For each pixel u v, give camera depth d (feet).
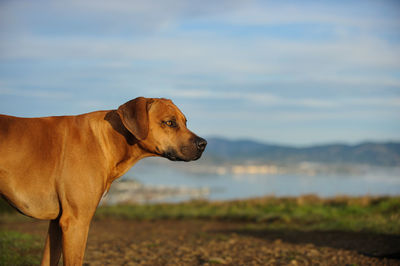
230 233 33.01
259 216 42.09
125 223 42.83
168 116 12.65
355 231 30.17
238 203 56.75
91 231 35.12
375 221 32.22
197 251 24.20
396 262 20.29
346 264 20.25
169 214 49.06
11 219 42.86
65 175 11.22
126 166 12.84
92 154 11.80
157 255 22.98
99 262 20.44
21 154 10.93
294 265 20.15
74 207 11.17
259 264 20.53
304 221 37.63
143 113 12.10
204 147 12.93
